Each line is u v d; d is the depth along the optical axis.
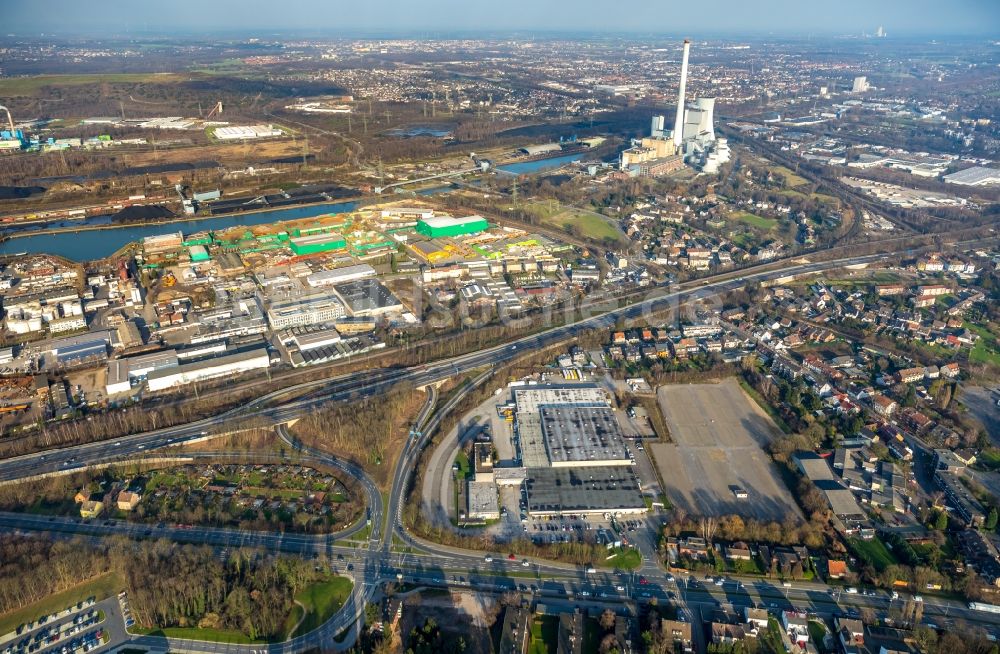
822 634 166.38
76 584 174.38
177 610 164.00
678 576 182.88
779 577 183.00
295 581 172.38
